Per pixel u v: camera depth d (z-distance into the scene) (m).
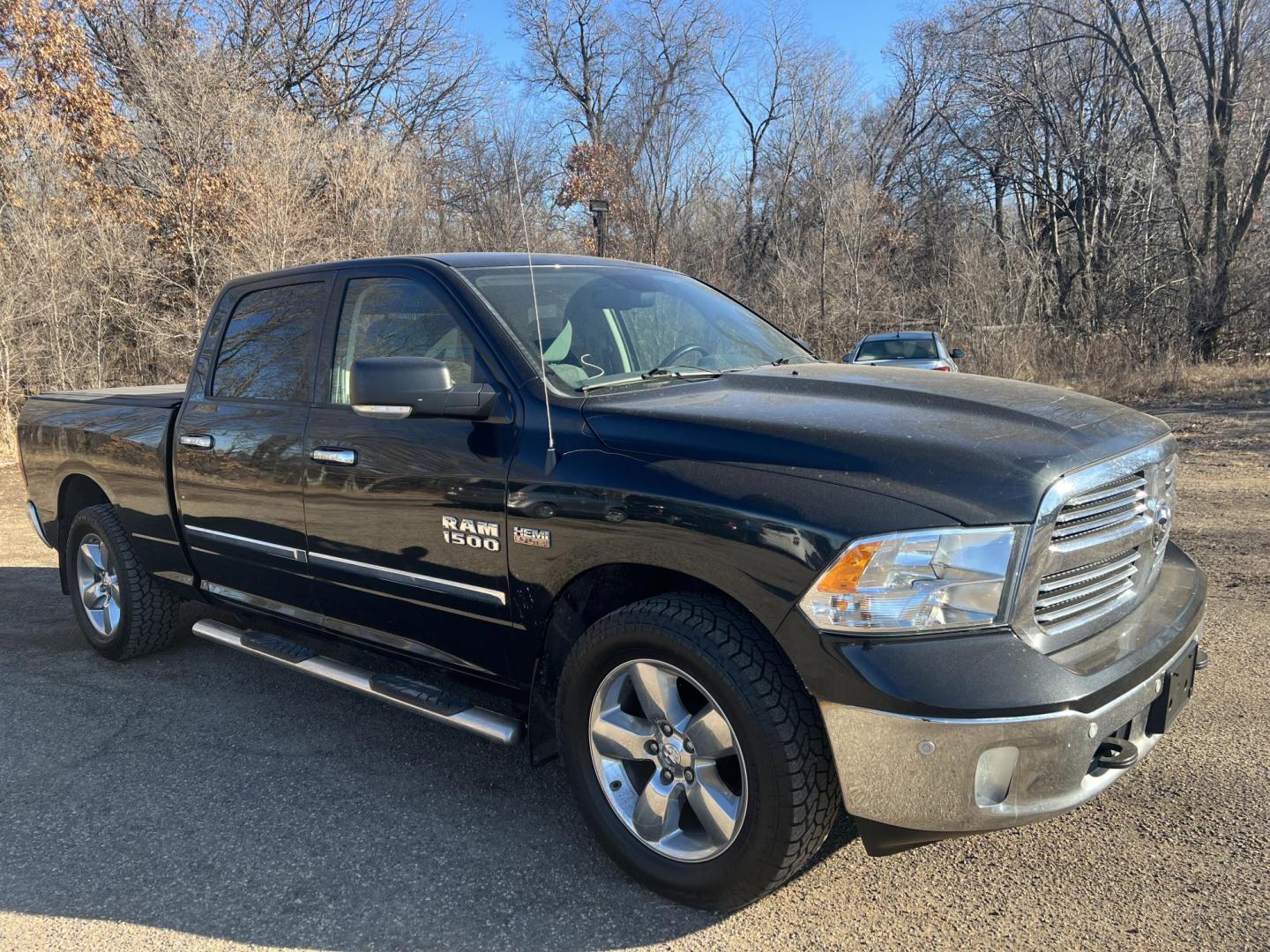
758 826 2.51
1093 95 26.97
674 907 2.78
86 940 2.72
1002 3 26.52
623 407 2.98
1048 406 2.90
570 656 2.92
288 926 2.76
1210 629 4.69
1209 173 22.05
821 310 24.45
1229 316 20.88
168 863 3.11
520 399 3.12
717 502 2.55
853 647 2.34
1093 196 26.81
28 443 5.55
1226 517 7.04
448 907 2.82
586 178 30.22
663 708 2.72
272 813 3.42
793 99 34.50
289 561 3.91
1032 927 2.58
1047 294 24.05
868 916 2.68
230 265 17.31
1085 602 2.60
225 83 19.69
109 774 3.77
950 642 2.31
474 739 4.04
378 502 3.43
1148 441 2.85
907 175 38.25
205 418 4.32
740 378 3.33
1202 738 3.58
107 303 16.62
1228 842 2.92
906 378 3.29
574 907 2.80
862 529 2.35
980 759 2.28
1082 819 3.11
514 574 3.04
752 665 2.49
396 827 3.29
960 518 2.32
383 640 3.69
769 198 35.84
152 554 4.75
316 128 22.19
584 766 2.92
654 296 3.96
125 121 18.31
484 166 26.28
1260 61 22.33
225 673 4.93
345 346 3.77
